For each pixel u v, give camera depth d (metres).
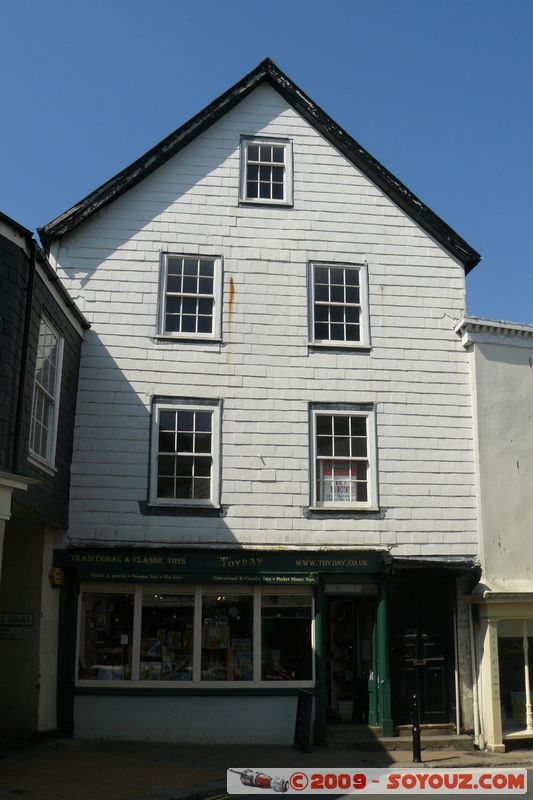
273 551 14.47
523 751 14.10
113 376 14.92
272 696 14.22
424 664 14.77
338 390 15.48
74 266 15.30
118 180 15.61
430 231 16.48
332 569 14.59
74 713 13.73
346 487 15.26
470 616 15.04
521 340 16.14
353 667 15.35
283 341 15.53
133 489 14.50
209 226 15.86
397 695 14.65
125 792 10.18
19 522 13.23
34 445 12.17
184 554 14.28
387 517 15.05
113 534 14.27
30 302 11.24
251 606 14.59
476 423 15.55
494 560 15.00
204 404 15.07
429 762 12.95
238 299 15.62
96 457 14.54
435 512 15.21
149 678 14.10
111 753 12.60
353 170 16.58
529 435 15.76
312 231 16.16
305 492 14.93
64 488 14.00
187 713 13.99
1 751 12.21
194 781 10.98
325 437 15.35
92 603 14.30
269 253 15.91
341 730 14.19
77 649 14.01
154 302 15.35
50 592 13.74
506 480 15.41
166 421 14.98
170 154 15.98
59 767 11.41
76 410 14.67
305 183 16.38
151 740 13.79
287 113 16.69
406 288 16.17
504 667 14.70
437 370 15.86
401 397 15.63
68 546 14.04
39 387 12.22
